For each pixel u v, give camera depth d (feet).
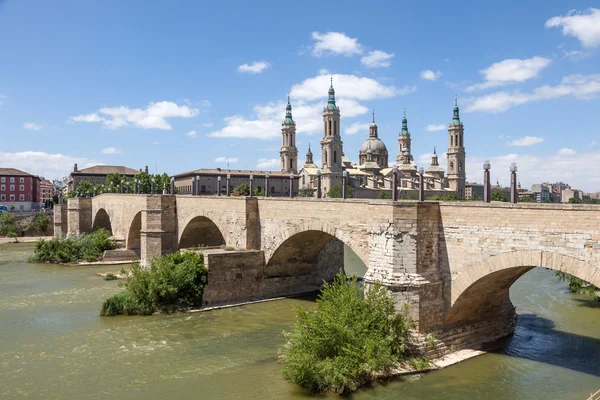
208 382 101.81
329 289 112.27
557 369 104.32
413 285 107.76
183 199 220.84
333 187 558.15
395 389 96.02
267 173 181.06
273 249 168.66
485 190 106.73
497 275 106.32
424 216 111.14
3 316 152.15
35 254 271.90
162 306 156.87
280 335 133.08
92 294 183.42
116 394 96.68
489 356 111.65
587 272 87.35
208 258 163.12
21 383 101.86
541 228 94.48
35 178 577.84
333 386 95.50
